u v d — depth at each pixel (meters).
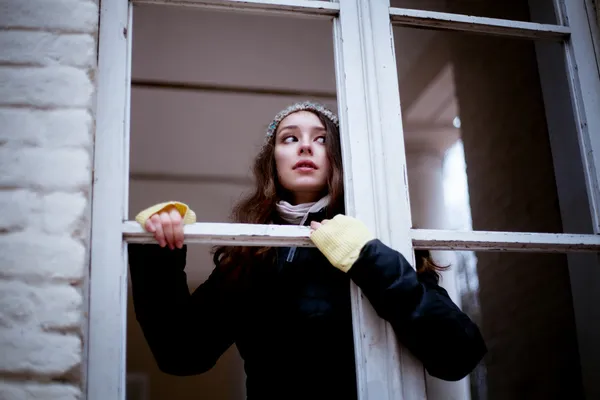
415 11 1.70
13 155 1.32
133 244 1.52
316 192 1.84
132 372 3.43
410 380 1.39
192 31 3.03
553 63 2.34
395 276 1.35
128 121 1.45
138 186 3.49
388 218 1.48
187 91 3.28
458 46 2.72
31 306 1.24
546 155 2.37
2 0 1.41
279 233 1.41
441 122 2.76
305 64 3.25
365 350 1.39
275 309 1.64
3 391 1.20
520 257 2.53
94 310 1.30
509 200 2.52
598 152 1.72
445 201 2.76
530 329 2.47
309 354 1.57
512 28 1.78
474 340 1.38
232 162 3.49
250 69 3.26
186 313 1.69
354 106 1.56
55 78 1.38
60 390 1.21
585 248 1.57
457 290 2.74
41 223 1.29
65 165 1.33
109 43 1.48
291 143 1.84
